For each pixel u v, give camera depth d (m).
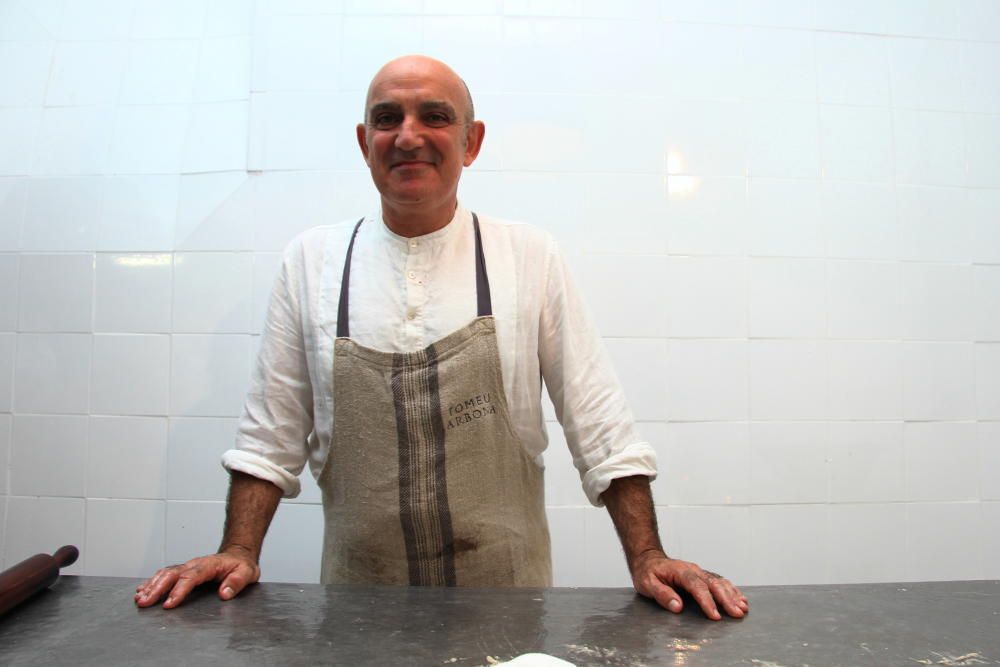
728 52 1.66
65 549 0.95
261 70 1.62
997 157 1.70
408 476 1.01
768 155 1.65
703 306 1.61
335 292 1.06
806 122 1.66
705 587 0.82
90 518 1.57
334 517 1.08
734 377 1.61
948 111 1.70
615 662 0.67
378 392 1.01
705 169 1.63
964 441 1.64
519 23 1.63
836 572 1.60
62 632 0.74
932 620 0.79
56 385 1.59
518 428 1.08
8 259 1.62
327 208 1.60
